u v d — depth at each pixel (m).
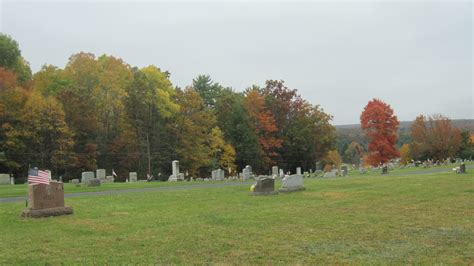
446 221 14.44
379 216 15.76
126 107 69.12
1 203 22.27
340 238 12.08
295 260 9.84
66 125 60.09
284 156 88.06
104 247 11.44
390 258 9.89
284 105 87.88
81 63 70.50
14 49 68.12
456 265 9.27
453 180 30.39
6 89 58.50
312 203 20.27
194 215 16.98
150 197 24.66
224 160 76.69
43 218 16.77
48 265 9.73
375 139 78.94
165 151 71.31
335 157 95.94
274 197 23.66
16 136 57.28
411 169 60.91
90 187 34.12
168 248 11.18
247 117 81.19
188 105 73.44
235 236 12.56
